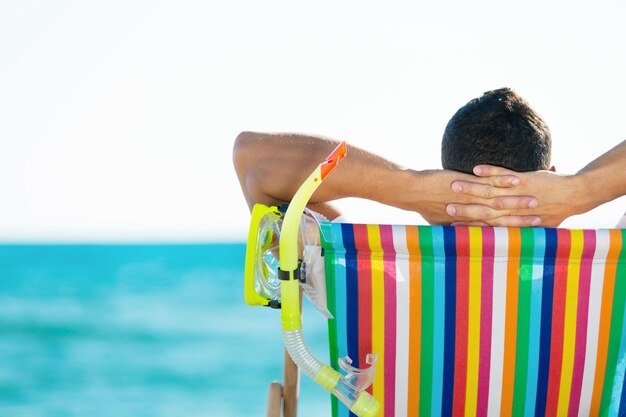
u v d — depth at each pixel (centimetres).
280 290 198
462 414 201
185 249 5141
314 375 181
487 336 196
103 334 2769
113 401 1983
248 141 225
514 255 191
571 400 200
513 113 215
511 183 211
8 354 2533
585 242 188
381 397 203
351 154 221
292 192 221
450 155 220
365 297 197
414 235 190
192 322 2886
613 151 222
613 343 196
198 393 2066
